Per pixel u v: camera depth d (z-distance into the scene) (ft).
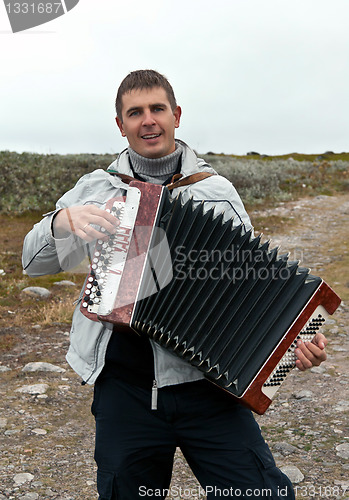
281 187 60.70
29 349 20.83
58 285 29.37
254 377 7.34
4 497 11.23
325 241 38.75
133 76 8.16
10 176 56.24
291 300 7.56
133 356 7.67
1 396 16.71
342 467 12.30
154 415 7.65
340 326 22.84
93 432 14.69
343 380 17.48
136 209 7.57
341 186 62.08
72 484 11.92
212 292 7.42
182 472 12.62
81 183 8.45
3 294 27.27
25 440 13.99
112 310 7.33
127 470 7.57
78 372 7.91
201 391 7.64
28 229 41.86
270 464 7.51
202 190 8.07
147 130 8.05
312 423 14.62
